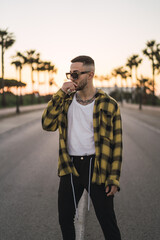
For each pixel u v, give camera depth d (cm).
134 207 409
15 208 408
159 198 445
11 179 560
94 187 216
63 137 226
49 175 589
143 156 780
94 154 221
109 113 218
